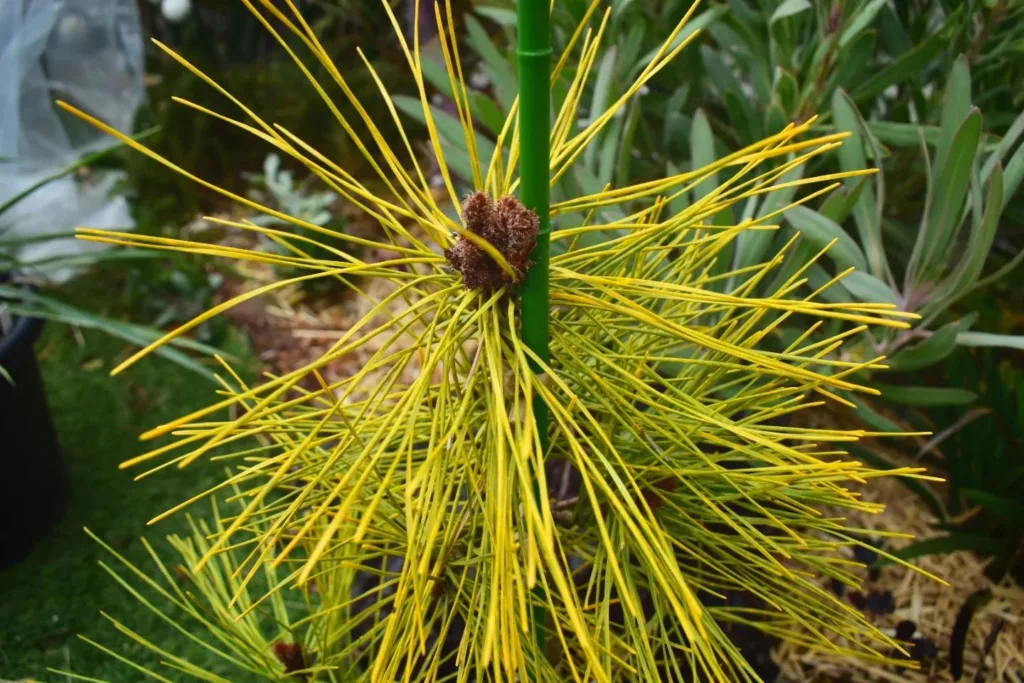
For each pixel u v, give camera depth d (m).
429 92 1.69
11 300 1.08
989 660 0.78
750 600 0.73
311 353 1.34
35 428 0.99
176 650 0.88
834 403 0.91
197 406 1.26
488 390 0.45
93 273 1.52
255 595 0.89
